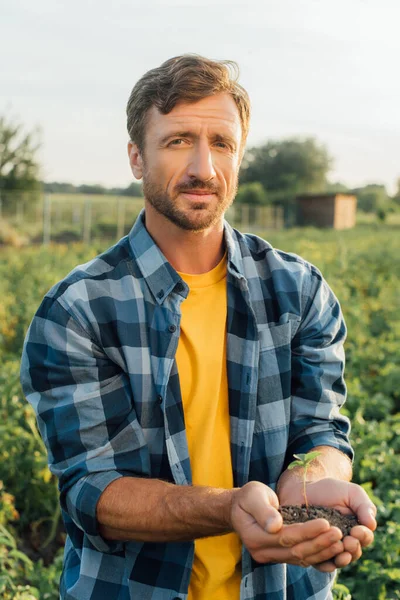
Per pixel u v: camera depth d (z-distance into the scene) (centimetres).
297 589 196
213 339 195
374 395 682
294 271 206
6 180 3694
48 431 188
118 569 189
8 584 353
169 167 185
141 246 196
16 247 2723
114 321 189
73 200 3703
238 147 192
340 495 178
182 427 188
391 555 358
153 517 172
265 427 195
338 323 212
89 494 178
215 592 191
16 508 495
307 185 8044
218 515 166
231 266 198
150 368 189
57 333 187
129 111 195
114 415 186
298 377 202
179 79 181
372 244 2270
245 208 4900
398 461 460
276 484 196
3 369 649
